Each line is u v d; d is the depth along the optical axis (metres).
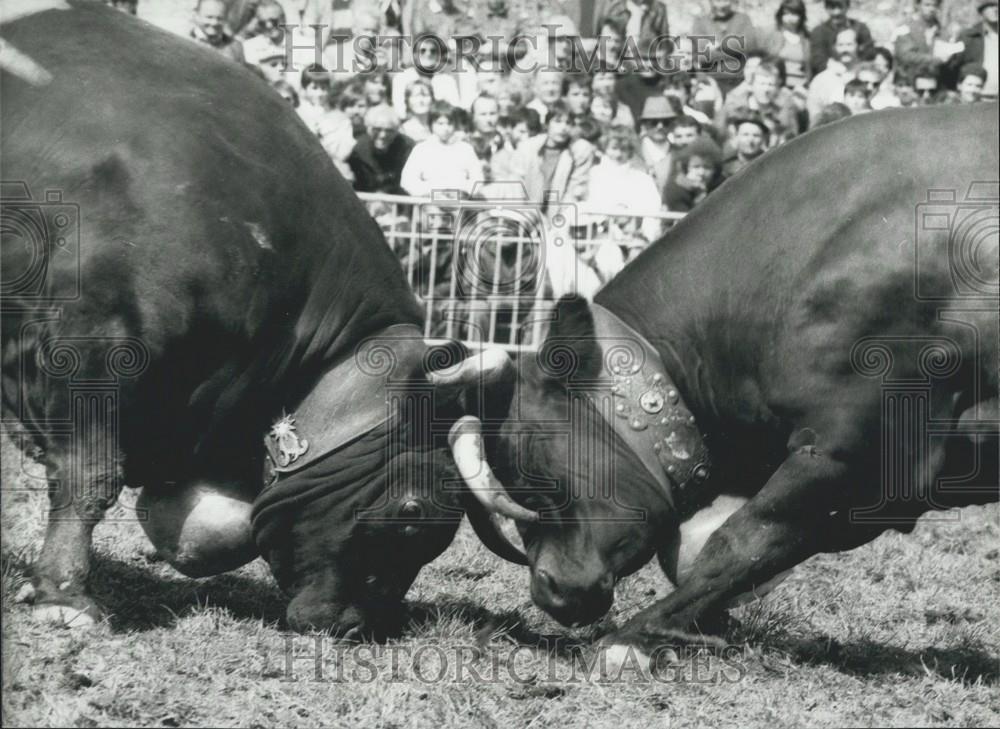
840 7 16.61
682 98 15.24
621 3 15.38
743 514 8.13
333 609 8.19
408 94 14.23
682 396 8.42
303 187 8.54
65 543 8.13
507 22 15.13
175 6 14.52
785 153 8.43
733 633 8.34
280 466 8.29
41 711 6.83
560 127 13.85
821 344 7.99
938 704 7.52
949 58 16.97
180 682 7.30
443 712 7.20
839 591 9.82
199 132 8.34
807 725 7.18
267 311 8.31
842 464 7.99
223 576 9.45
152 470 8.49
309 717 7.05
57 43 8.55
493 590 9.45
